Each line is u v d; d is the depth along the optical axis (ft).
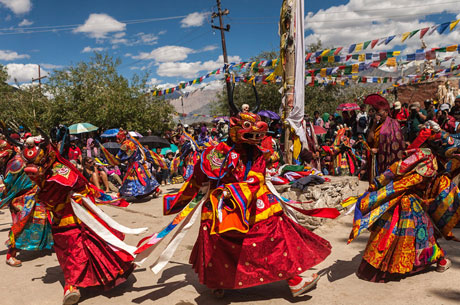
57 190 12.55
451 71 38.60
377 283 12.73
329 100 101.65
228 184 11.48
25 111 76.33
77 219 12.62
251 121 11.20
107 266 12.51
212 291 12.26
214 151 11.71
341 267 14.32
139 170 29.73
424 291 11.87
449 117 27.68
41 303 12.62
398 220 12.72
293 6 23.49
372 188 13.05
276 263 11.21
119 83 72.69
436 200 13.93
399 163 12.60
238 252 11.25
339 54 28.45
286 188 20.18
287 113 24.31
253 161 11.87
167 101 74.13
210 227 11.69
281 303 11.68
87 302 12.50
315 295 12.09
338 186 20.75
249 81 37.37
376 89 108.78
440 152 13.94
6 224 24.08
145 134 68.39
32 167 12.00
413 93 56.54
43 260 17.13
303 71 23.97
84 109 70.38
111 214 25.36
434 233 13.94
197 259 12.19
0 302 12.75
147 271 15.11
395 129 16.16
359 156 33.76
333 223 19.88
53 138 13.34
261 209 11.59
